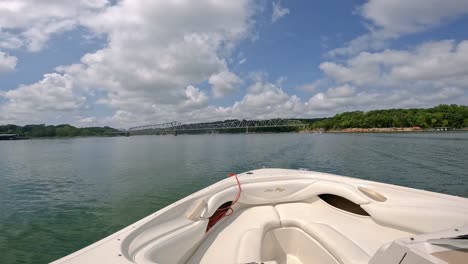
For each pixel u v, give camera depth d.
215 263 2.41
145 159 23.89
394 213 2.93
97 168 18.66
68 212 8.44
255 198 3.82
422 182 11.73
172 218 2.57
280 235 3.27
